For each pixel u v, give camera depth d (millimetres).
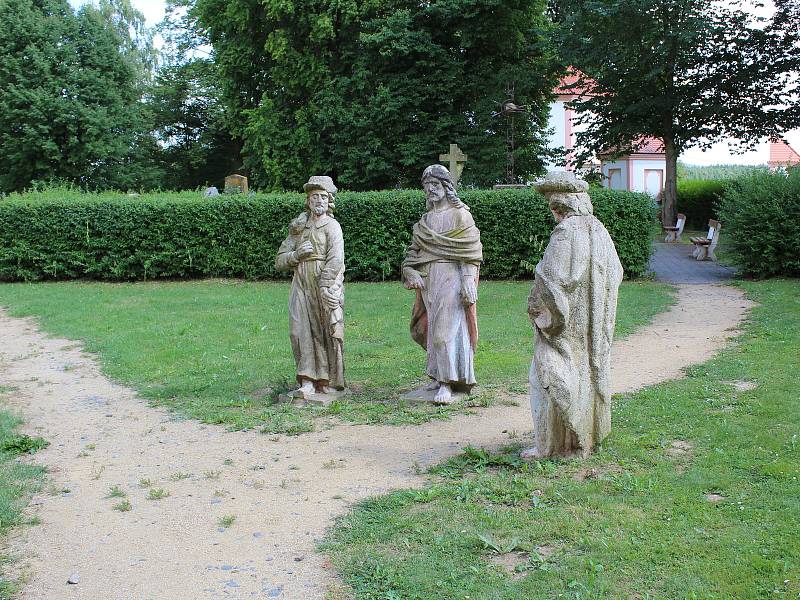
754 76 29531
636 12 27828
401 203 20375
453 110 29297
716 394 8836
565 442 6695
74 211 21406
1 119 38594
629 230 19656
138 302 17812
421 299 9531
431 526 5645
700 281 19516
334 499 6363
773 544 5039
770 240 18719
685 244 28438
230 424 8727
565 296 6406
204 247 21266
